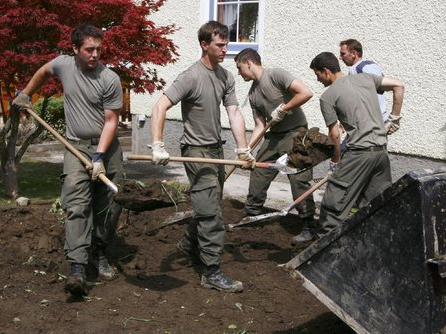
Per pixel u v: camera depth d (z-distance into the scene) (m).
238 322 4.39
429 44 7.64
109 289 4.95
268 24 9.34
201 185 4.88
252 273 5.37
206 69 4.87
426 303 3.27
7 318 4.37
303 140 5.21
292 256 5.88
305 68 8.98
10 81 7.52
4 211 6.70
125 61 7.84
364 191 5.55
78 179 4.79
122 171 5.11
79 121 4.82
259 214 6.64
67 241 4.75
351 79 5.43
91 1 7.56
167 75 10.97
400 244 3.36
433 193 3.25
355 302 3.58
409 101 7.92
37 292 4.86
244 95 9.75
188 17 10.49
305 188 6.23
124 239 6.21
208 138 4.94
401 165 8.10
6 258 5.48
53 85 7.09
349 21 8.40
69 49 7.31
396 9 7.90
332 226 5.45
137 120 11.52
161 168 10.53
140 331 4.22
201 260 5.39
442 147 7.66
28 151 11.89
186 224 6.62
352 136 5.35
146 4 8.92
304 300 4.78
